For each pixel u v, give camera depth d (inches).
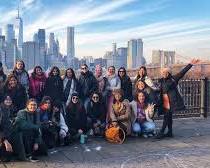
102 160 194.4
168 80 246.5
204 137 251.1
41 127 215.0
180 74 249.4
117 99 243.8
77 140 235.0
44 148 201.0
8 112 198.2
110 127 237.1
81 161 192.4
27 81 247.6
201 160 194.7
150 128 248.8
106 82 261.6
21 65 247.8
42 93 248.5
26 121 195.8
